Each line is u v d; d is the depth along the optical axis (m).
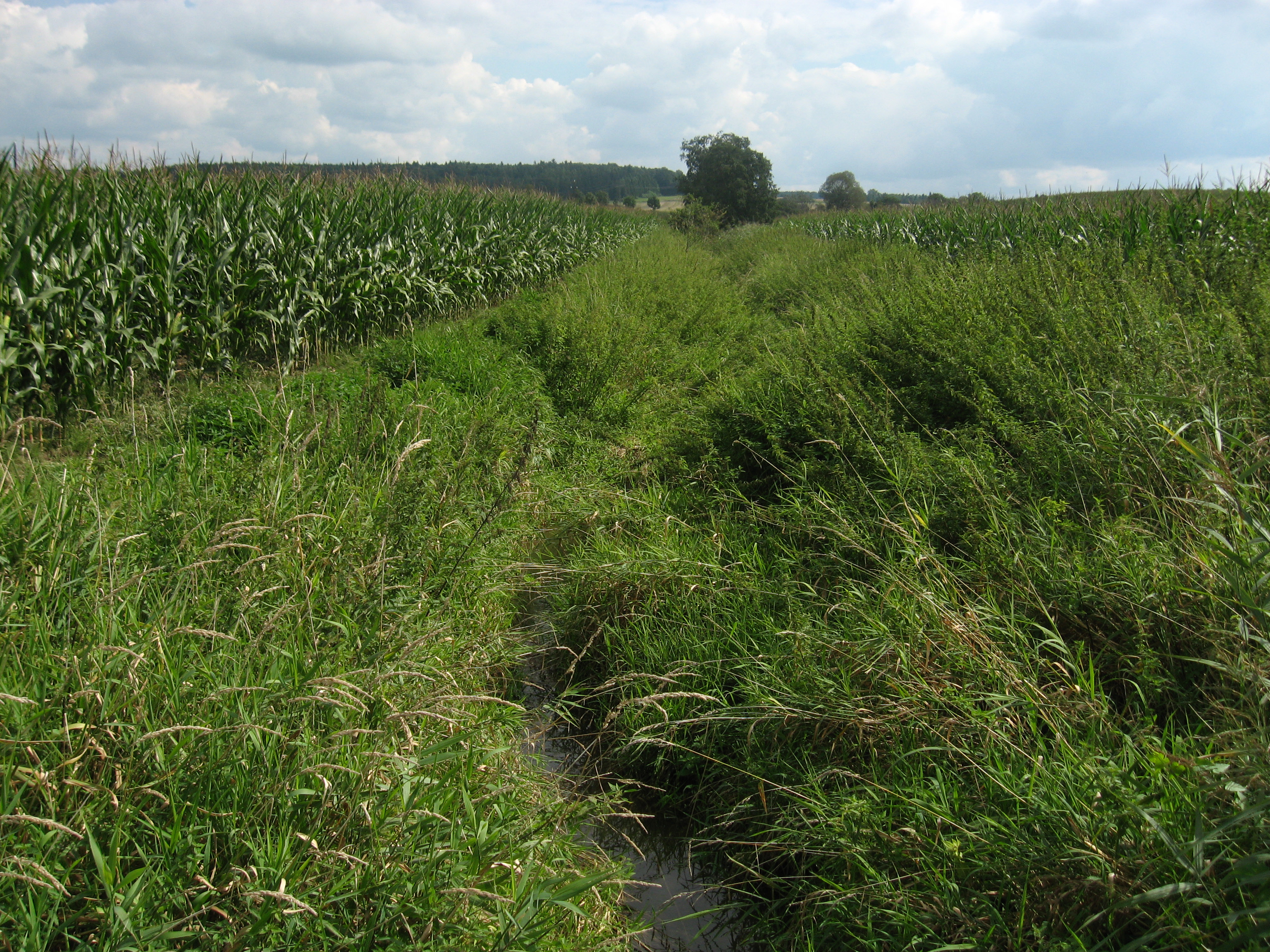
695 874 2.84
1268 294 4.81
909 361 5.41
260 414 4.75
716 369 8.40
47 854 1.73
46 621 2.36
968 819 2.38
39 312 5.83
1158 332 4.18
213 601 2.74
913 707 2.72
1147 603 2.84
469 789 2.45
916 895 2.17
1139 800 1.98
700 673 3.43
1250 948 1.62
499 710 3.01
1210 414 3.22
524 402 7.05
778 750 2.95
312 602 2.71
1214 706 2.37
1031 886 2.02
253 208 8.42
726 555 4.31
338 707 2.24
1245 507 2.43
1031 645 2.93
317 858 1.89
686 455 5.64
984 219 13.38
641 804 3.18
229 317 7.63
